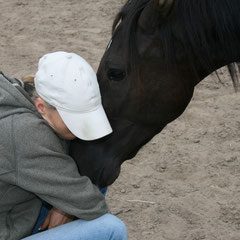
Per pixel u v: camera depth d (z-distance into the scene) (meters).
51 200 3.01
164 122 3.30
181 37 3.04
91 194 3.02
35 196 3.13
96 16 9.20
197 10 3.01
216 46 3.16
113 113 3.24
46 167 2.93
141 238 4.60
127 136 3.29
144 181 5.30
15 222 3.12
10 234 3.08
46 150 2.91
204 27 3.05
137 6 3.11
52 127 3.02
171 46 3.03
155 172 5.44
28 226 3.14
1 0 9.84
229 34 3.04
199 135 6.03
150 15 3.03
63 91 2.90
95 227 3.14
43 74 2.96
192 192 5.13
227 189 5.17
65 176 2.97
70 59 2.98
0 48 8.08
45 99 2.95
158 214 4.86
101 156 3.27
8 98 2.93
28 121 2.92
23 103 2.99
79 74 2.93
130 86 3.14
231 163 5.54
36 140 2.90
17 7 9.55
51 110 2.97
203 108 6.54
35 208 3.17
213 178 5.32
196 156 5.67
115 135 3.28
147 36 3.07
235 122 6.24
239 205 4.95
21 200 3.08
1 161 2.90
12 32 8.61
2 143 2.88
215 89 6.96
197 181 5.29
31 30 8.68
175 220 4.78
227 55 3.17
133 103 3.18
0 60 7.71
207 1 3.01
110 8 9.49
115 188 5.22
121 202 5.03
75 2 9.78
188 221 4.77
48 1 9.84
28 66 7.55
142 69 3.12
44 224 3.41
